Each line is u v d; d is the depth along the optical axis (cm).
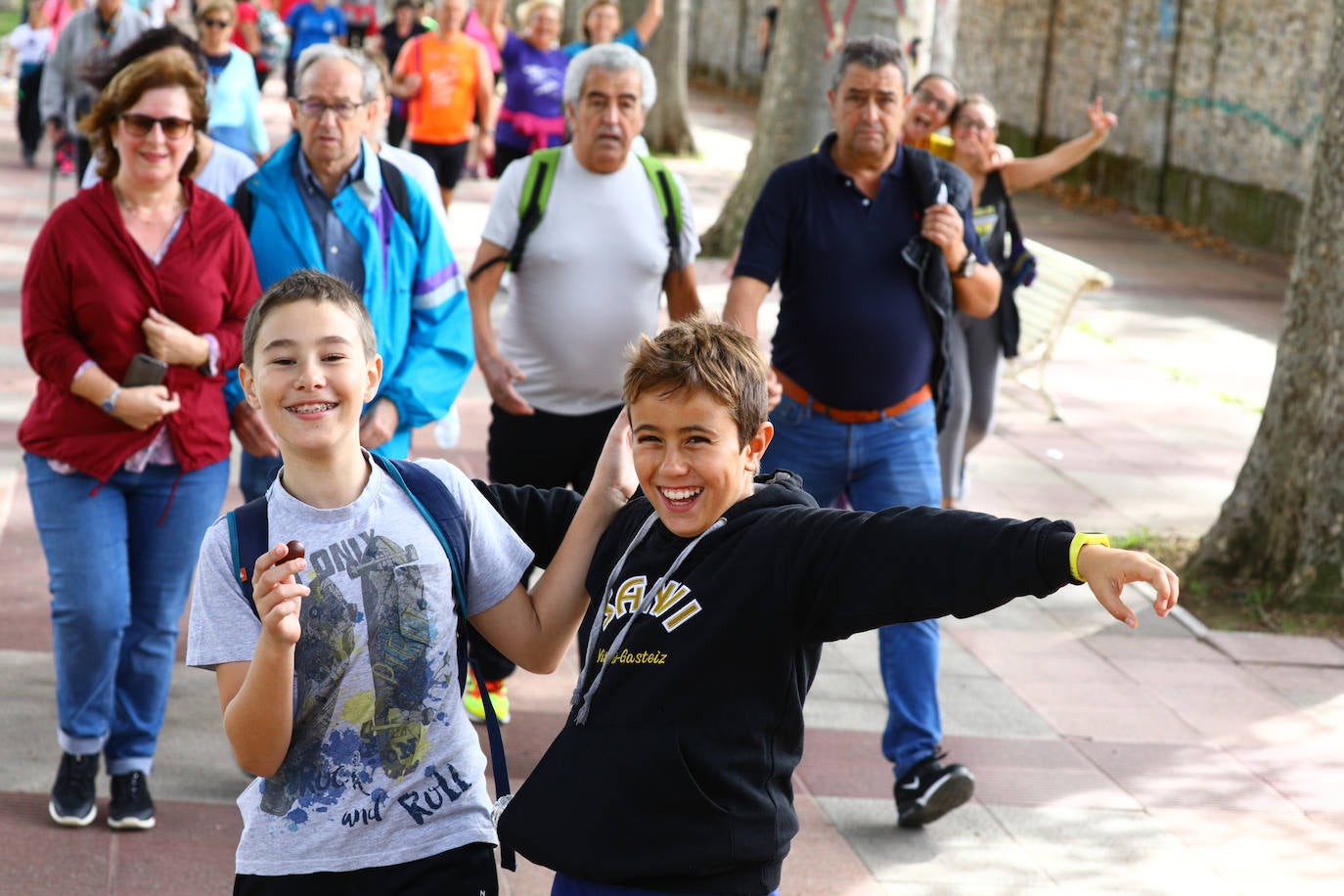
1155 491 838
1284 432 678
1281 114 1636
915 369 468
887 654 460
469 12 1320
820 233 459
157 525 409
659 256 511
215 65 891
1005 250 684
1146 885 434
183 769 460
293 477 258
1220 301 1402
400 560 256
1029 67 2230
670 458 247
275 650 231
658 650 245
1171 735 543
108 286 393
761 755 243
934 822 464
